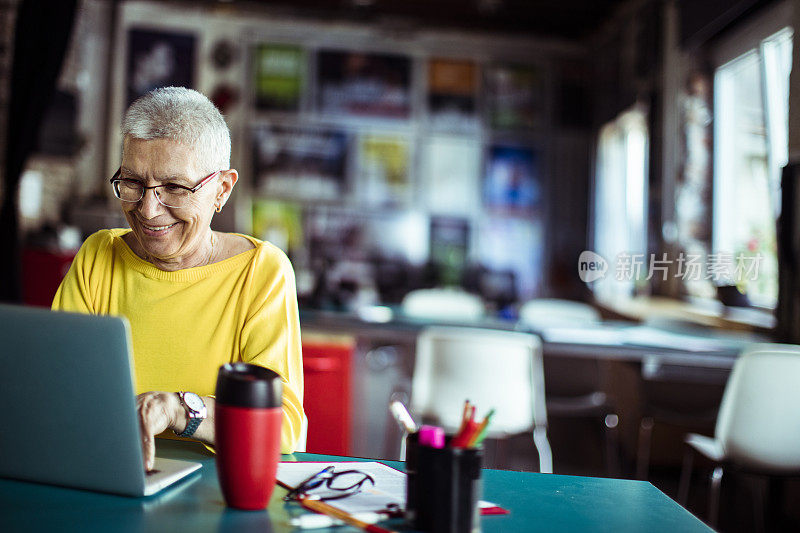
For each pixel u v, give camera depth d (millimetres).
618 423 5172
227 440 961
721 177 6215
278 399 984
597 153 10172
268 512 976
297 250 10281
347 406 3275
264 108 10297
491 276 10312
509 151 10656
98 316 948
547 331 4188
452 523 901
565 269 10539
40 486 1044
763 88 5398
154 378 1439
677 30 6770
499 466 4387
